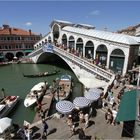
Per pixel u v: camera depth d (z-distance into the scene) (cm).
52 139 1333
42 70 4631
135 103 1323
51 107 2202
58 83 2989
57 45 4312
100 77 2734
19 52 6638
